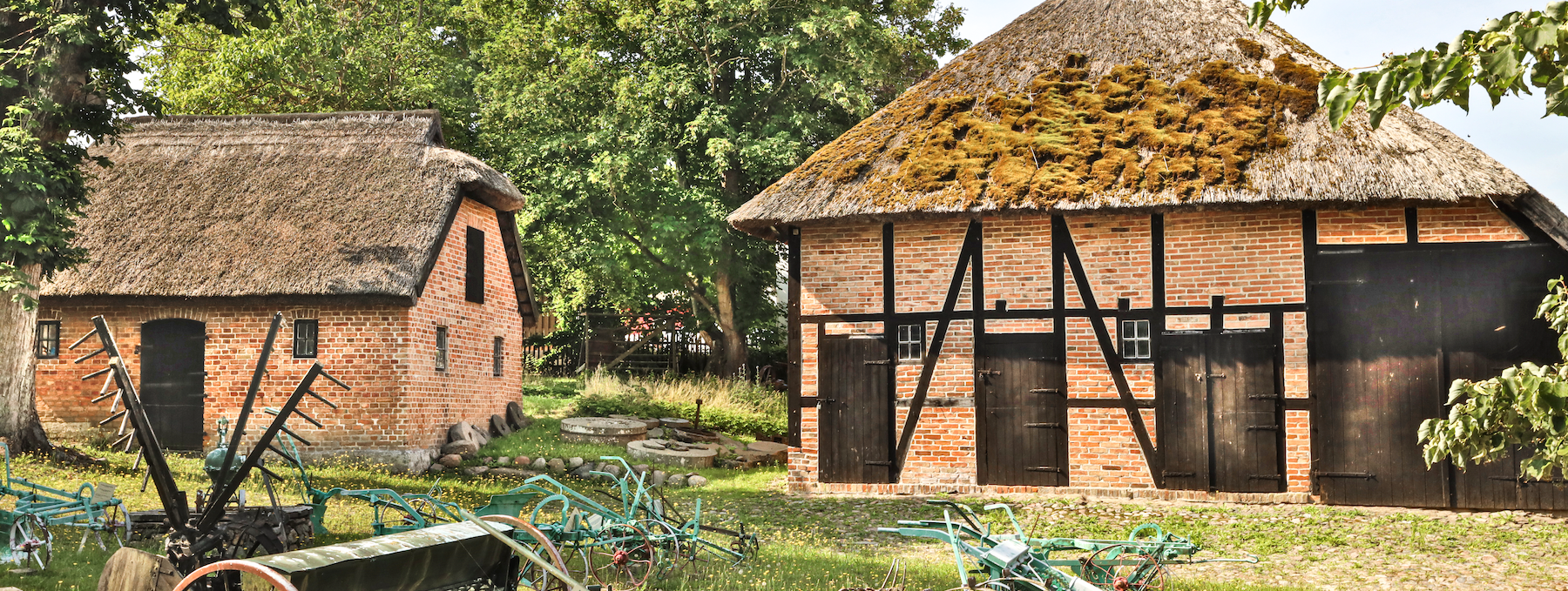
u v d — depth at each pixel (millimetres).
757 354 29625
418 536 5270
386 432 15789
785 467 17891
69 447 14172
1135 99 14289
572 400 22562
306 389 6969
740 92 25422
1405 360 12539
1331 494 12680
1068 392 13422
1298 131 13172
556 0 27391
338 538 9258
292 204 16938
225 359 16172
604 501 13477
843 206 13703
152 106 13852
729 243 25234
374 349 15938
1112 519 12016
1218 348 13039
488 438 18734
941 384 13797
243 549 7312
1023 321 13586
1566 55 3520
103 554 8164
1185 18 15430
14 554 7496
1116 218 13406
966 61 16016
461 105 26281
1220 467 12969
